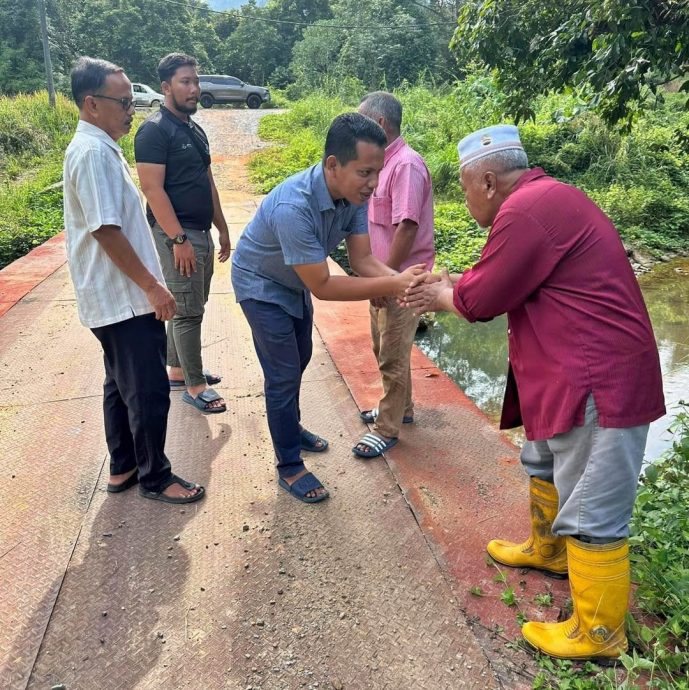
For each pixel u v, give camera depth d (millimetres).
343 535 2627
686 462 3107
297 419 2896
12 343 4676
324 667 2004
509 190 2068
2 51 31203
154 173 3268
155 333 2631
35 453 3221
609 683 1867
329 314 5355
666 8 3459
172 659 2037
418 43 30594
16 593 2303
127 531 2654
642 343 1849
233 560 2486
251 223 2742
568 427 1854
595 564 1893
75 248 2502
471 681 1944
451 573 2396
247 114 23109
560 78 4320
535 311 1937
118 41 37562
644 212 11539
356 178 2391
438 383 4043
